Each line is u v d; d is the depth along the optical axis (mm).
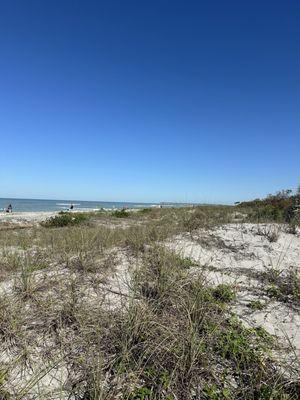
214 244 8039
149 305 4336
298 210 12570
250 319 4422
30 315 4152
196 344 3576
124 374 3242
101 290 4934
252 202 19359
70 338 3781
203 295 4539
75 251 6727
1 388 3008
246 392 3170
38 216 33375
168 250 6430
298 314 4602
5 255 6730
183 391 3148
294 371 3395
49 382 3219
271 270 6203
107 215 21828
